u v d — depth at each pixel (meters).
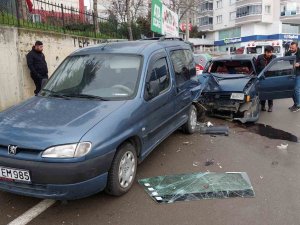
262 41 56.28
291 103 11.09
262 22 58.09
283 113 9.36
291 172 4.93
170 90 5.48
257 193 4.22
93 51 5.37
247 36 58.84
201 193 4.21
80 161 3.48
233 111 8.08
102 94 4.56
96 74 4.89
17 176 3.54
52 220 3.64
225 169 5.04
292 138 6.75
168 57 5.74
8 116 4.12
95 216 3.71
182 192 4.24
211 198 4.09
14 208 3.88
